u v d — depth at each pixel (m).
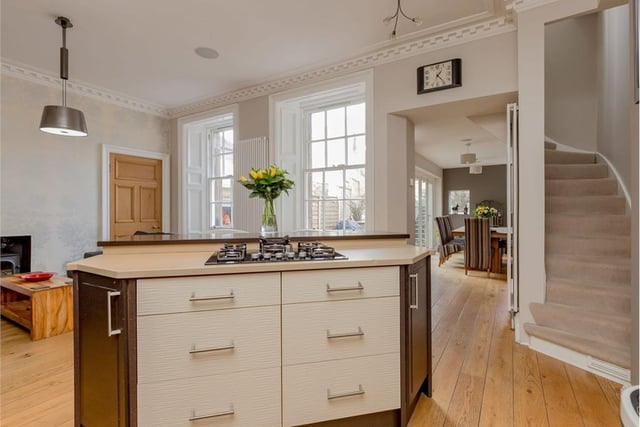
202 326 1.41
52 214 4.26
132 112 5.12
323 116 4.55
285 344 1.50
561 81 4.49
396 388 1.64
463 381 2.13
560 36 4.48
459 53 3.22
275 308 1.49
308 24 3.15
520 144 2.71
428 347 1.98
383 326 1.62
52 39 3.37
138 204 5.17
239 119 4.81
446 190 9.96
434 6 2.85
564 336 2.39
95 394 1.47
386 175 3.65
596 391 2.00
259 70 4.14
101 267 1.42
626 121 3.24
